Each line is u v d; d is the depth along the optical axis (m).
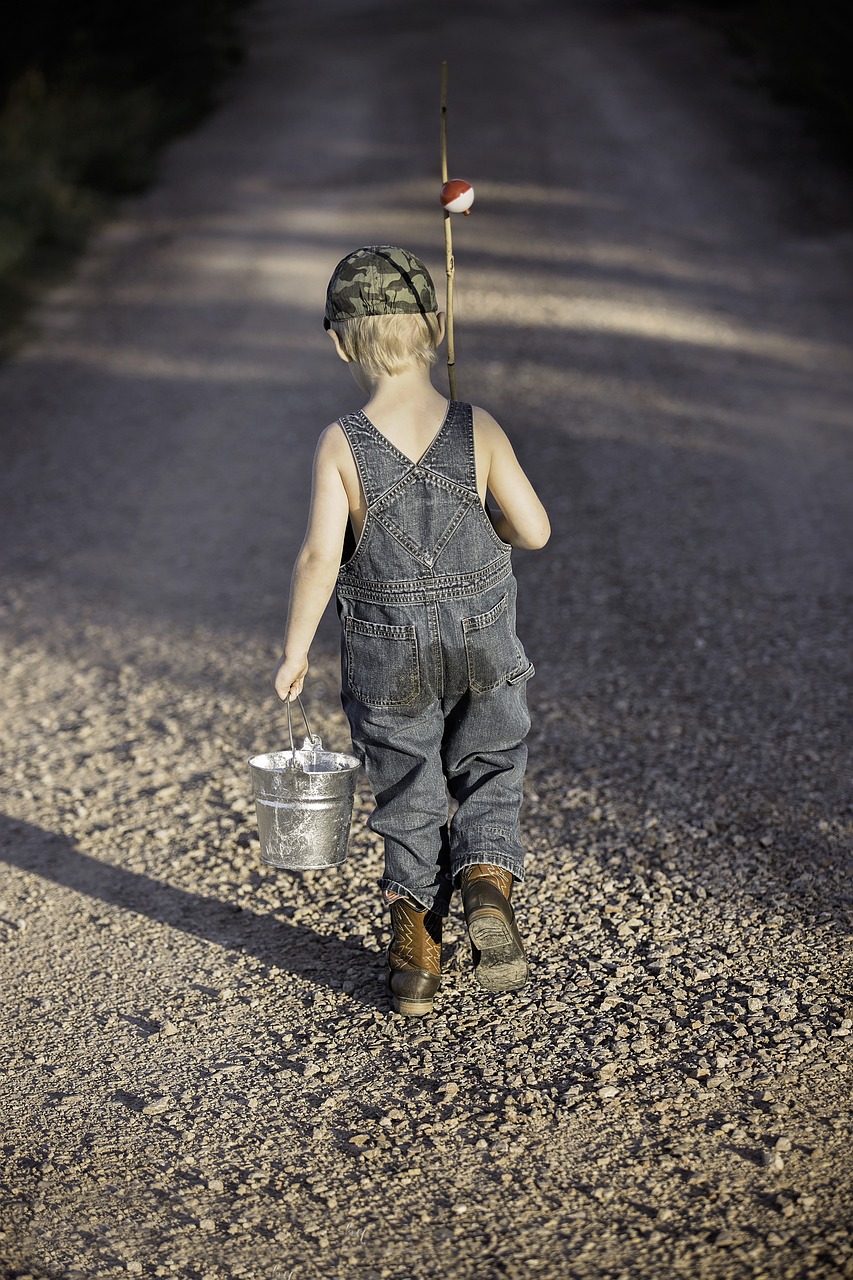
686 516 6.75
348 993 2.96
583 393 8.84
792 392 8.91
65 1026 2.88
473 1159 2.38
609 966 2.99
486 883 2.67
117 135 16.69
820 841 3.53
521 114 18.05
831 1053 2.61
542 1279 2.07
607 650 5.15
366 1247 2.17
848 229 12.99
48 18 20.75
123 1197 2.33
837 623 5.32
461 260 12.20
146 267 12.72
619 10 26.47
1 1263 2.16
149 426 8.64
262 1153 2.43
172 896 3.43
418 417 2.57
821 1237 2.12
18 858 3.66
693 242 12.74
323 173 15.72
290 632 2.61
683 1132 2.41
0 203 13.58
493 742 2.76
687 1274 2.06
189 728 4.54
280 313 11.10
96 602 5.85
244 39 25.02
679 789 3.91
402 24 25.97
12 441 8.42
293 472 7.68
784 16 20.59
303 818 2.72
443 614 2.57
